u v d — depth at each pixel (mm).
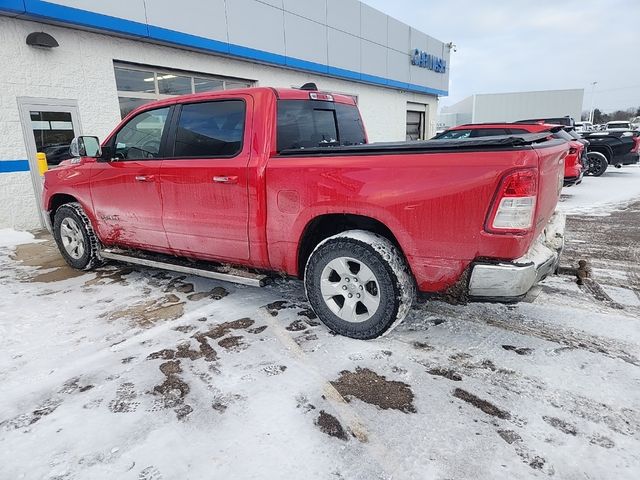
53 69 7070
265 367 2736
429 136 20438
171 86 9070
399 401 2373
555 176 2855
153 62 8414
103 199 4375
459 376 2602
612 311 3496
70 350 3004
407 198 2625
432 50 18688
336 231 3340
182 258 4238
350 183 2807
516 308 3588
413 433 2115
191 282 4398
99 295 4082
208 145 3518
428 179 2549
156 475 1874
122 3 7430
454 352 2883
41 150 7129
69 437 2127
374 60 14828
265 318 3473
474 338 3076
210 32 9047
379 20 14766
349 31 13383
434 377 2596
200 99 3582
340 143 4016
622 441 2029
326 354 2885
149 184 3891
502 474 1850
